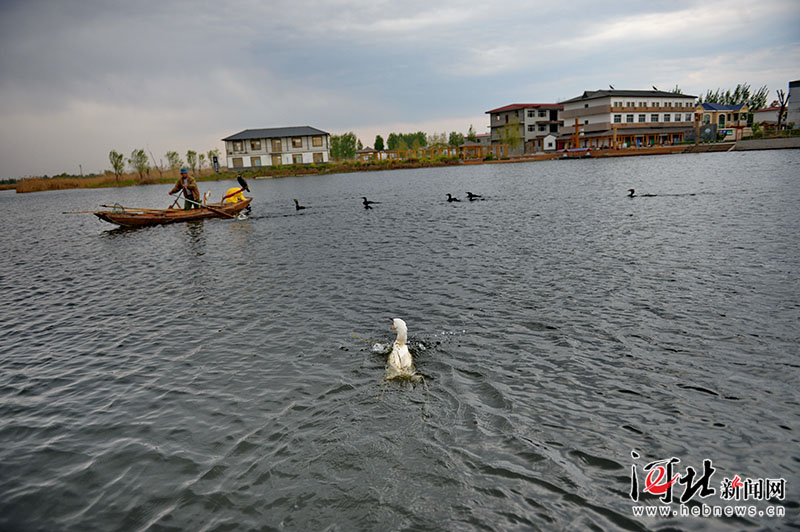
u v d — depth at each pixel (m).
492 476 6.30
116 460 7.15
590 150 95.06
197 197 36.66
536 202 34.44
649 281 14.23
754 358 9.17
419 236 24.00
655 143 106.06
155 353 10.97
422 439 7.09
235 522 5.80
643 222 23.75
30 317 14.17
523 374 9.02
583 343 10.26
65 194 87.19
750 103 143.38
